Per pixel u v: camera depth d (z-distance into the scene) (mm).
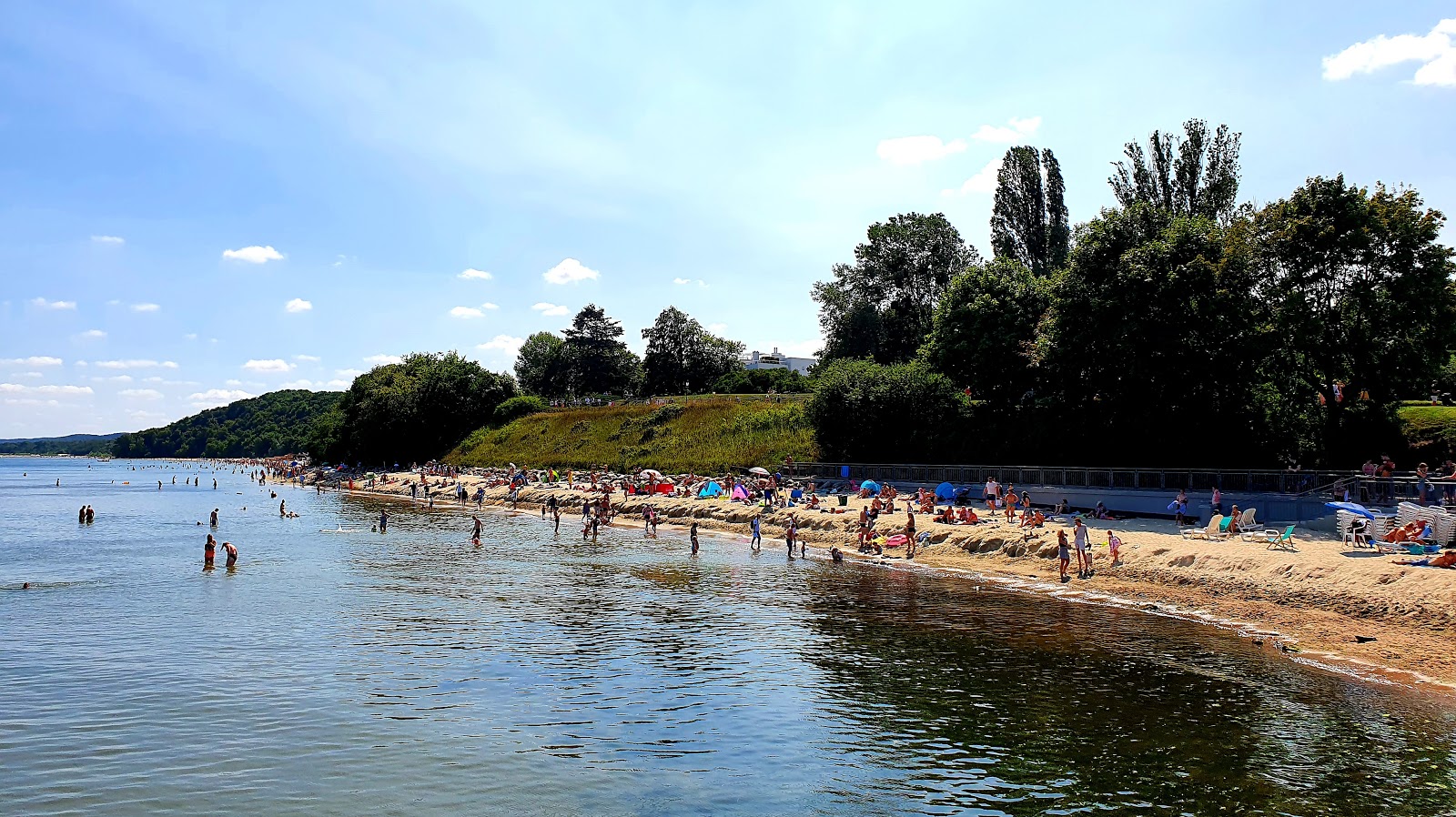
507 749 16938
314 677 22016
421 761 16328
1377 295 45375
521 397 134125
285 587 35844
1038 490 49469
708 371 157250
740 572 39000
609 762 16234
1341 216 46188
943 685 20516
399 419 132375
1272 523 36500
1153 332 47688
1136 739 16672
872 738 17188
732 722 18312
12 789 15102
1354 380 47719
